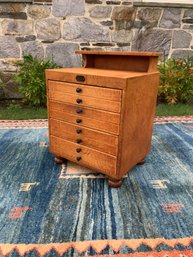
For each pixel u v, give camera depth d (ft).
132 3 7.62
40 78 7.50
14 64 8.11
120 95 3.03
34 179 3.87
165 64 8.20
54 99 3.83
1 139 5.37
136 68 4.03
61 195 3.46
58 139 4.08
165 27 8.07
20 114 7.16
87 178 3.93
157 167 4.30
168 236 2.72
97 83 3.21
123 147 3.36
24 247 2.55
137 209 3.18
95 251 2.51
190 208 3.20
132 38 8.11
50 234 2.73
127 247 2.57
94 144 3.59
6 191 3.54
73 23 7.77
